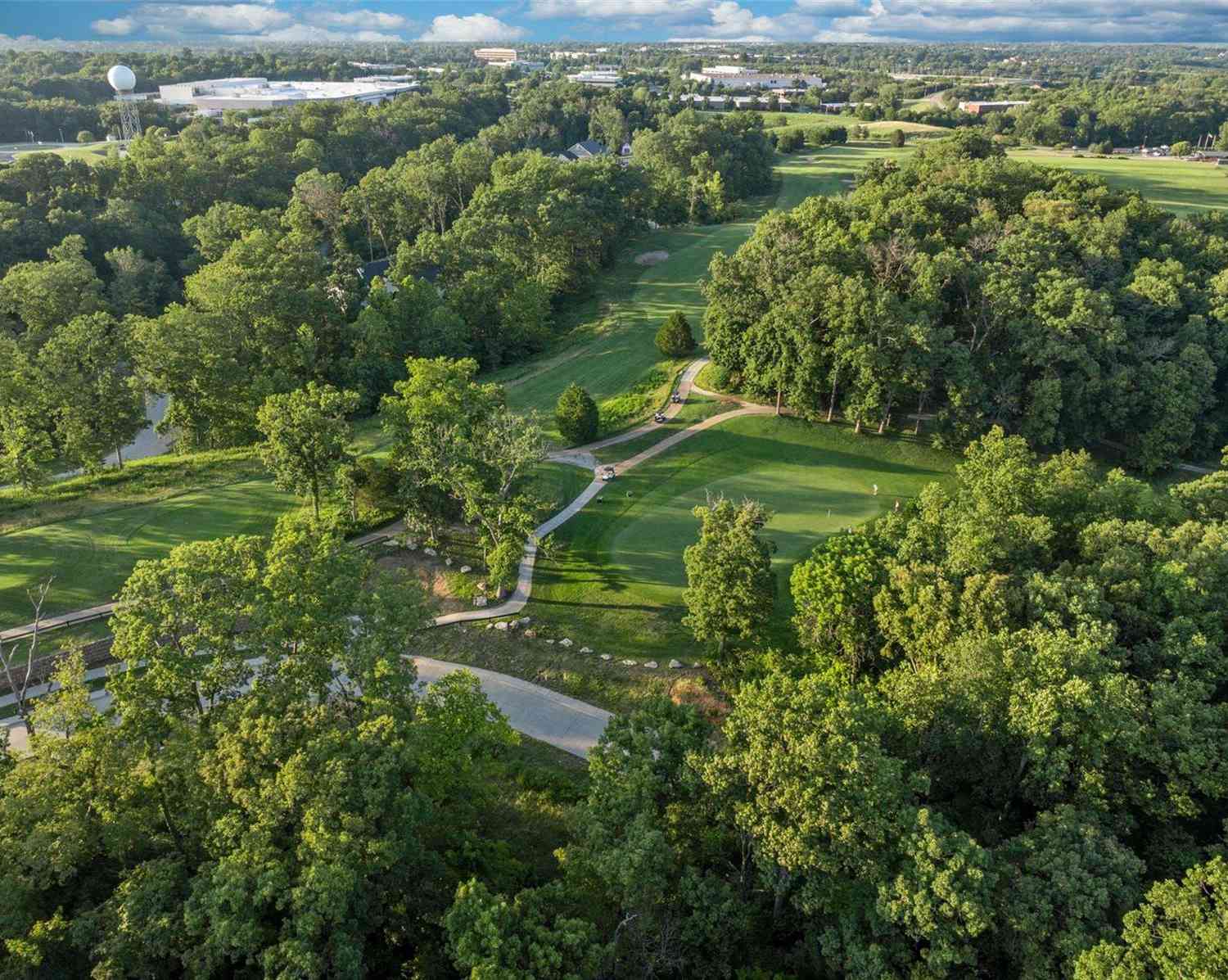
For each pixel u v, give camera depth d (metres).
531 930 27.23
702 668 53.38
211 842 30.14
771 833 29.69
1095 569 44.28
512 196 119.50
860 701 34.22
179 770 31.52
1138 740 33.56
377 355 94.50
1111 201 103.56
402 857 30.23
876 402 77.62
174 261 131.38
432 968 29.56
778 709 32.09
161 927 26.83
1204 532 44.88
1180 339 84.62
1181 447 80.38
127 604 34.91
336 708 35.59
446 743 34.38
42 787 29.97
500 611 58.06
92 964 28.56
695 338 103.38
